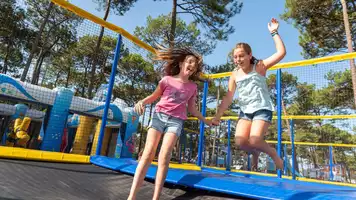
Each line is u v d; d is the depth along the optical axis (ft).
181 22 46.11
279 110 12.57
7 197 4.42
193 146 42.32
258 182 6.92
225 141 45.73
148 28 45.27
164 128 6.00
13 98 24.18
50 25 55.72
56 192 5.34
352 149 31.45
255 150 6.97
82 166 8.23
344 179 30.55
